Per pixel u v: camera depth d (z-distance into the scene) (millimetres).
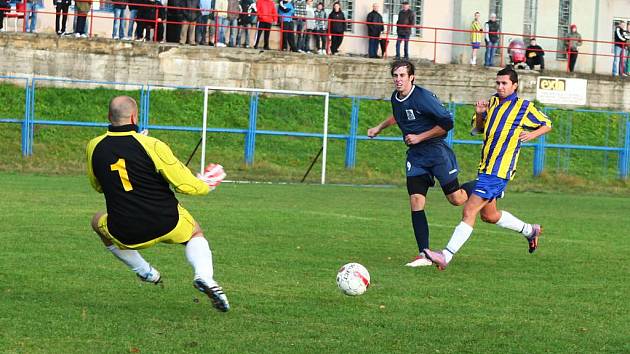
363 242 29156
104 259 23609
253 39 81750
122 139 16641
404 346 15477
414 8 89625
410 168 25891
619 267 25250
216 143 67188
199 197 44812
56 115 66812
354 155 66062
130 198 16578
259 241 28422
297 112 72688
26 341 15062
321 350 15039
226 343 15312
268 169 63906
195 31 76438
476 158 71125
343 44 87000
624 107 83000
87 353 14453
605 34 95312
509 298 20062
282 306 18422
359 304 18859
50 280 20469
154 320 16859
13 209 35125
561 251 28516
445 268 24219
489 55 84562
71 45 70438
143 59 71812
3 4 71562
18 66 69438
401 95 25812
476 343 15828
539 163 68312
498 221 26125
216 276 21719
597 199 56062
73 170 59812
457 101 78625
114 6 73188
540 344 15891
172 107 70250
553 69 92938
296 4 82062
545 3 93312
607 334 16766
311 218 35938
